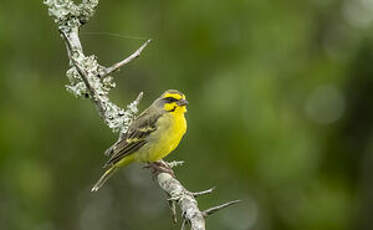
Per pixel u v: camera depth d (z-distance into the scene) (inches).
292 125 540.4
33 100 555.5
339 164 732.0
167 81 567.2
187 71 558.9
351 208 711.7
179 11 550.0
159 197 699.4
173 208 319.6
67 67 581.9
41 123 559.8
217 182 595.8
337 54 653.9
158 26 572.1
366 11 671.8
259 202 626.8
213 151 552.4
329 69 613.3
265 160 526.0
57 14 370.0
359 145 735.1
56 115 566.6
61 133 581.0
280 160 524.4
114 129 384.5
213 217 635.5
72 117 571.5
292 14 570.9
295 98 573.3
